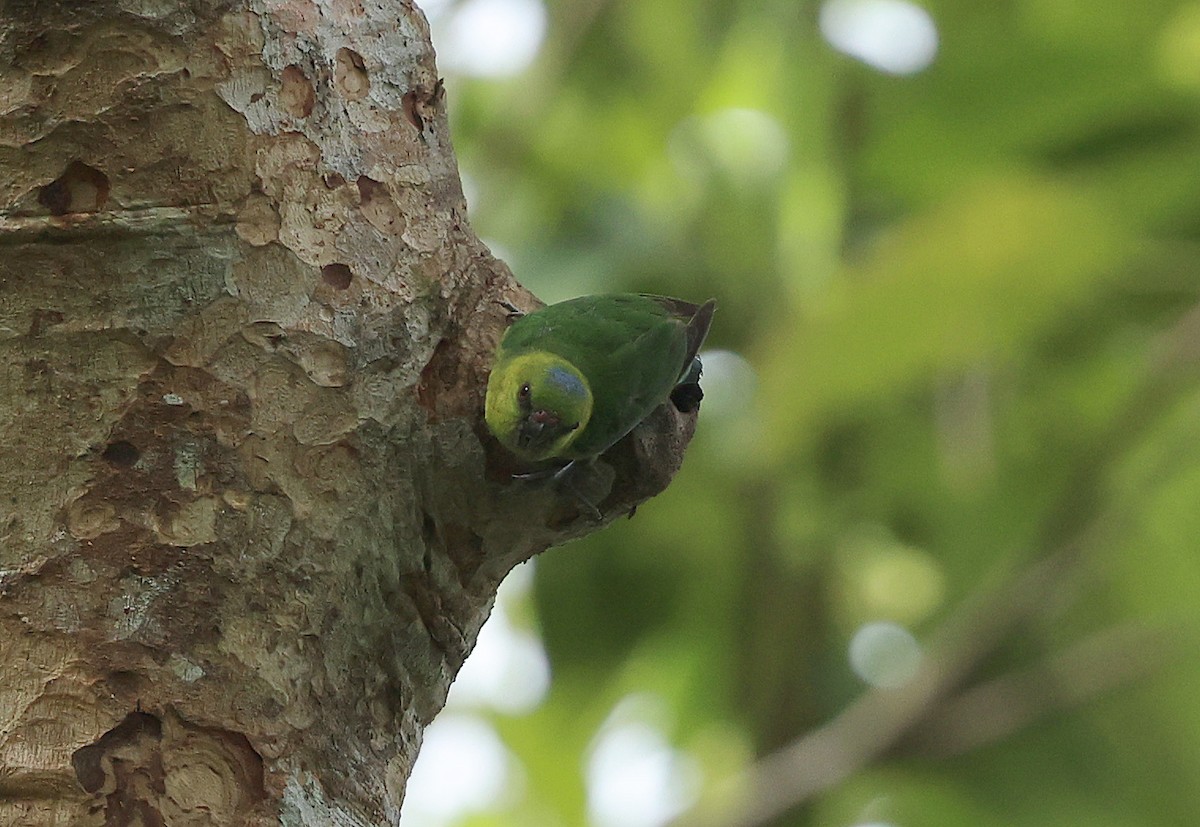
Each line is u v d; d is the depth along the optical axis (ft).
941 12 46.39
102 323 25.40
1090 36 44.01
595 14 49.75
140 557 24.89
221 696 24.73
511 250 49.16
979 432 47.67
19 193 25.55
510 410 27.78
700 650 50.65
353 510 26.50
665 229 49.42
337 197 27.32
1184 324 43.68
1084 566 46.34
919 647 49.60
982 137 46.21
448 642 28.63
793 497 49.11
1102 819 48.80
